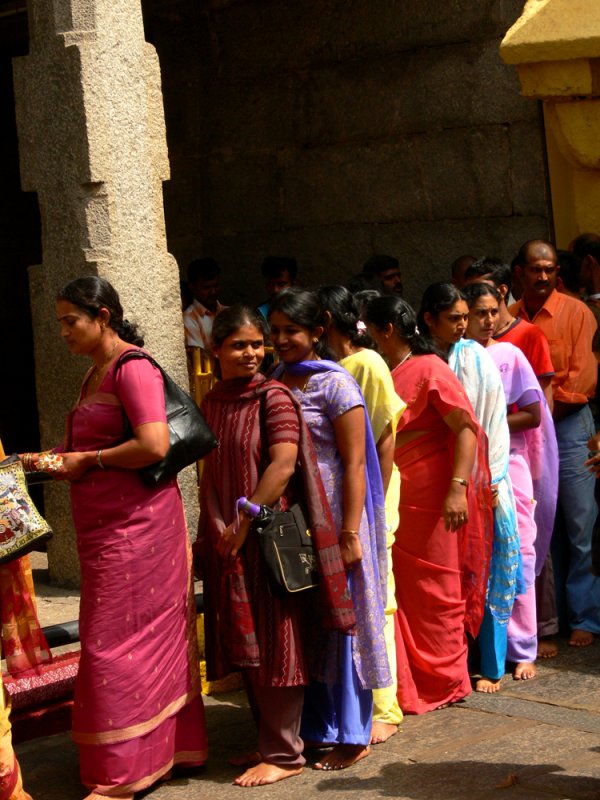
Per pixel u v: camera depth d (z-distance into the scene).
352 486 5.62
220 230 12.16
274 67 11.56
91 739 5.25
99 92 7.40
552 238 10.03
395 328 6.43
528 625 6.95
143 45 7.66
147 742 5.30
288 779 5.50
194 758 5.55
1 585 5.26
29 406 13.48
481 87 10.30
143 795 5.39
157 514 5.31
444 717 6.27
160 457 5.22
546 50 8.87
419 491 6.36
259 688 5.46
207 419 5.62
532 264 7.71
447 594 6.36
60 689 6.18
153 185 7.72
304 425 5.49
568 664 7.19
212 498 5.55
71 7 7.40
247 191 11.91
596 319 7.89
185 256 12.44
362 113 11.05
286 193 11.66
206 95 12.06
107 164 7.43
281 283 10.31
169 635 5.38
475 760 5.62
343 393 5.64
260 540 5.30
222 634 5.39
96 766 5.25
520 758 5.62
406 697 6.30
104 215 7.44
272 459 5.39
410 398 6.35
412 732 6.05
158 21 12.27
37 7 7.52
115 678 5.22
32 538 5.06
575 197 9.48
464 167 10.49
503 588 6.70
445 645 6.37
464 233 10.58
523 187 10.17
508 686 6.79
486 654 6.73
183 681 5.47
